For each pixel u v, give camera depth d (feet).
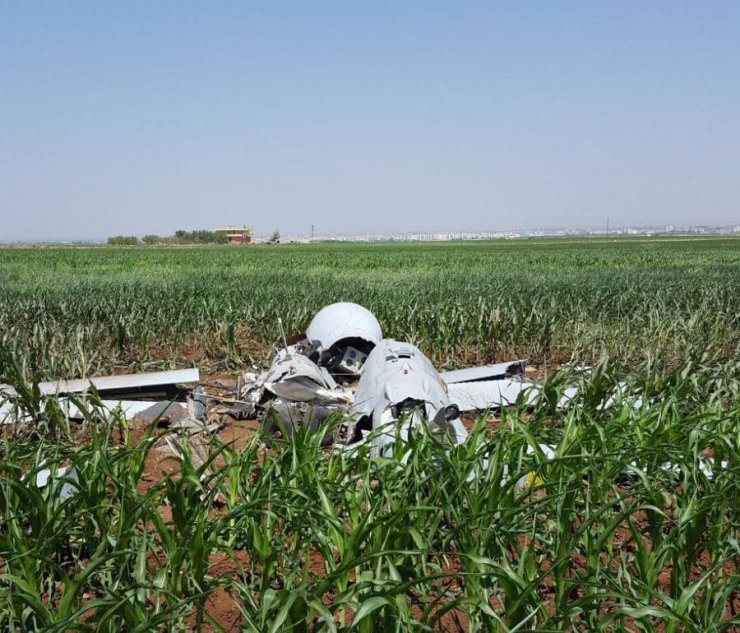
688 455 18.06
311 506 15.33
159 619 11.37
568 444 19.51
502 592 15.60
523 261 167.73
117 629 13.23
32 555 13.47
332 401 28.35
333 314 38.58
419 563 14.78
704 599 13.69
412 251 276.82
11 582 13.17
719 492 15.64
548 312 52.70
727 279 92.58
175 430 18.98
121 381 33.32
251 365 45.39
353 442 24.66
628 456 16.99
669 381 27.09
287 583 13.50
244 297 63.98
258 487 16.33
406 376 24.45
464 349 48.80
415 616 15.39
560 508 14.33
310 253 248.73
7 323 51.96
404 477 17.15
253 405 32.30
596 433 19.99
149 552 17.28
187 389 34.19
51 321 50.93
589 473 17.95
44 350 39.17
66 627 11.18
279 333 51.57
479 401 30.68
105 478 16.55
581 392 26.50
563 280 91.45
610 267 138.92
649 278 95.14
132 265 158.92
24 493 15.97
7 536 14.96
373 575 13.20
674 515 18.66
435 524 14.24
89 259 188.65
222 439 29.63
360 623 12.31
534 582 12.30
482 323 48.78
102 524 15.61
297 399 28.25
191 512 16.14
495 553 15.06
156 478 23.65
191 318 53.16
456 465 16.35
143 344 45.27
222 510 20.02
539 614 14.33
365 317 38.58
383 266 152.76
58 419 26.43
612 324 53.57
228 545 15.84
